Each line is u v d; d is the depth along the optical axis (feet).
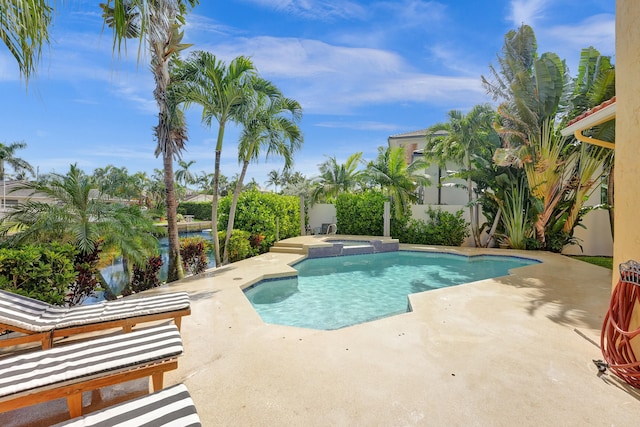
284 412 9.65
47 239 22.70
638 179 11.03
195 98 31.30
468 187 51.98
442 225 53.26
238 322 17.46
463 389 10.73
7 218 22.50
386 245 49.88
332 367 12.31
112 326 13.58
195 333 15.87
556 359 12.80
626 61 11.68
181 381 11.42
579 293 22.90
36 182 24.36
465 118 47.70
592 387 10.78
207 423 9.20
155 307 14.71
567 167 43.42
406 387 10.89
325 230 69.21
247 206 44.93
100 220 23.90
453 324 16.79
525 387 10.82
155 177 193.26
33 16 7.74
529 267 32.81
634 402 9.95
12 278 17.06
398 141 90.07
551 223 45.65
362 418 9.35
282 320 22.31
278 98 35.19
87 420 6.81
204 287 25.35
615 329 11.15
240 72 32.35
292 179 136.15
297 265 40.42
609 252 45.01
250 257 42.06
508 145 45.06
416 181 58.44
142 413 7.08
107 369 9.03
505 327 16.33
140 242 25.86
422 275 36.40
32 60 8.12
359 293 29.27
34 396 8.20
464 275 36.35
